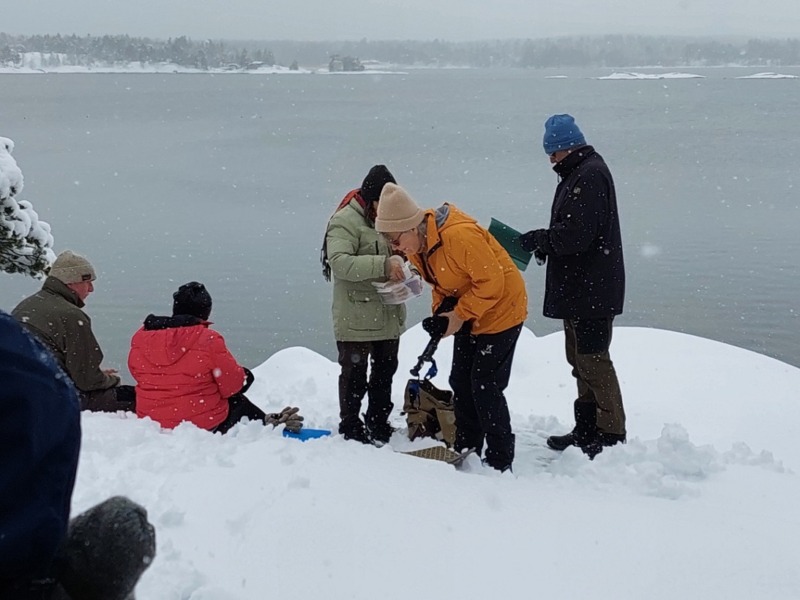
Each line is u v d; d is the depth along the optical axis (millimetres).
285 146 77312
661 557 2949
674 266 23938
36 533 906
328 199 41219
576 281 4559
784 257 24859
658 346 7035
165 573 2693
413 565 2838
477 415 4516
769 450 5094
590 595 2707
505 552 2965
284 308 20422
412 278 4422
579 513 3342
